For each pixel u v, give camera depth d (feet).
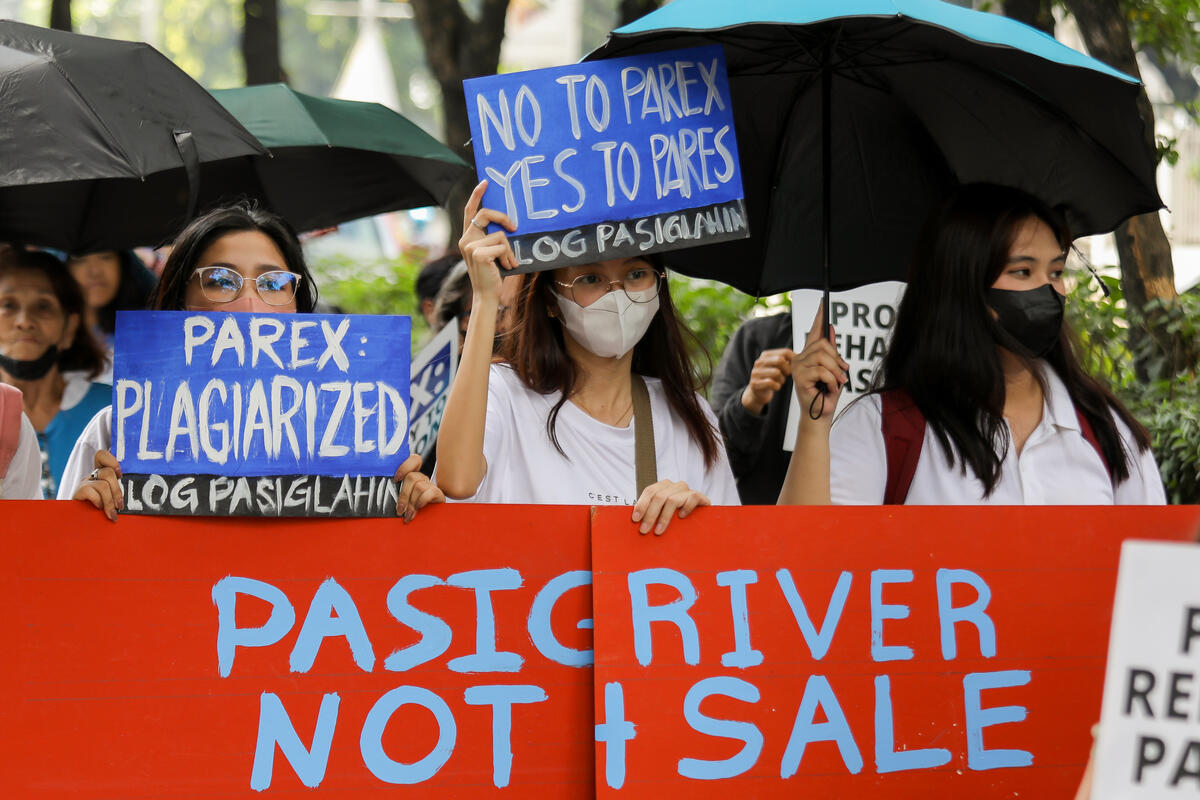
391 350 8.80
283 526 8.72
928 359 10.37
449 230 23.27
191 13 123.85
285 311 9.56
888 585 9.09
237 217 9.72
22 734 8.33
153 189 12.52
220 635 8.59
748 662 8.87
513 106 9.66
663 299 10.68
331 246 49.55
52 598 8.46
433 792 8.66
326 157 15.01
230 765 8.50
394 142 14.88
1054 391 10.52
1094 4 15.96
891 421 10.37
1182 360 15.08
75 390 15.23
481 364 9.39
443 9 24.04
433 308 18.48
